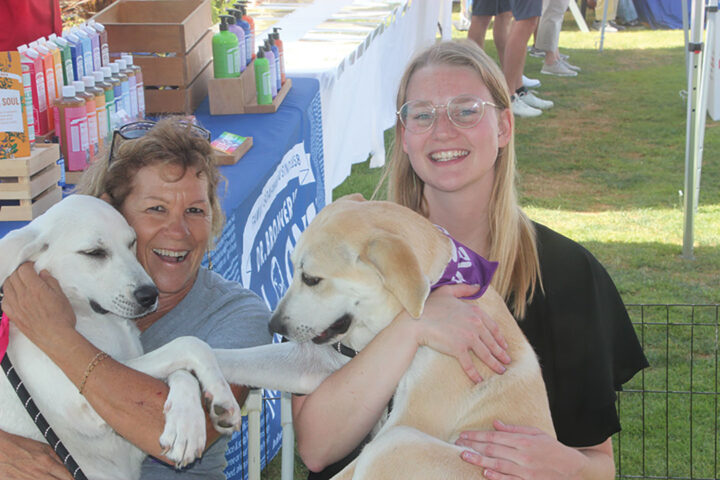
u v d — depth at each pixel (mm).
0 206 3037
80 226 2062
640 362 2377
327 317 2191
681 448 3809
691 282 5727
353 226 2172
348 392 2055
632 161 8672
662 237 6598
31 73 3336
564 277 2336
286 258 4371
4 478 1961
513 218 2385
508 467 1897
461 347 2025
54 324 1898
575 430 2281
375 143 7672
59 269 2053
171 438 1775
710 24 6469
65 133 3457
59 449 1921
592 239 6539
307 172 5039
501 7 10250
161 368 1915
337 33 7168
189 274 2322
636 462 3701
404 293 2020
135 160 2232
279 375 2186
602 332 2299
